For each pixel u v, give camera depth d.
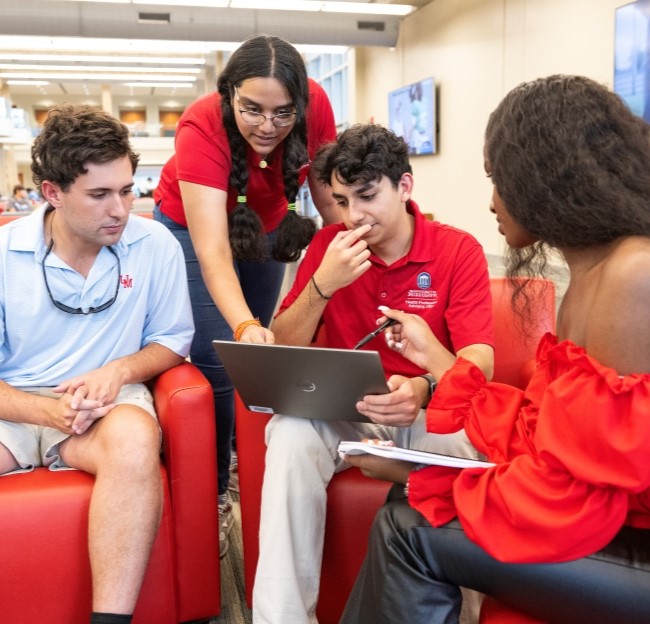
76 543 1.47
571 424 0.96
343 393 1.41
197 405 1.61
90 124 1.55
